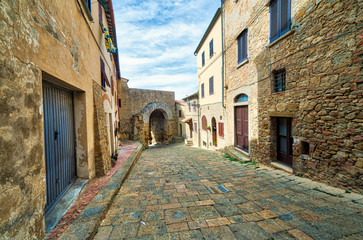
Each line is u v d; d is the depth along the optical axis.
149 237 2.07
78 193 3.07
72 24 3.09
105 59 6.99
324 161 3.38
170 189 3.74
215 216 2.50
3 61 1.38
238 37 6.94
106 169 4.57
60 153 2.92
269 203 2.80
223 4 8.49
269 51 4.96
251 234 2.04
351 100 2.85
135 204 3.02
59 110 2.96
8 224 1.37
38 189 1.85
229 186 3.74
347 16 2.85
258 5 5.43
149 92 18.45
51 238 1.94
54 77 2.35
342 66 2.97
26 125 1.68
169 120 20.42
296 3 3.90
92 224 2.21
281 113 4.52
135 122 15.63
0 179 1.31
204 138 13.28
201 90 13.90
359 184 2.77
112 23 8.58
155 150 12.93
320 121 3.43
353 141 2.84
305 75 3.74
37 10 1.95
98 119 4.40
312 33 3.52
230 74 7.92
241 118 7.13
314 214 2.35
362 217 2.18
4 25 1.40
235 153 6.97
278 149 5.12
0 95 1.34
